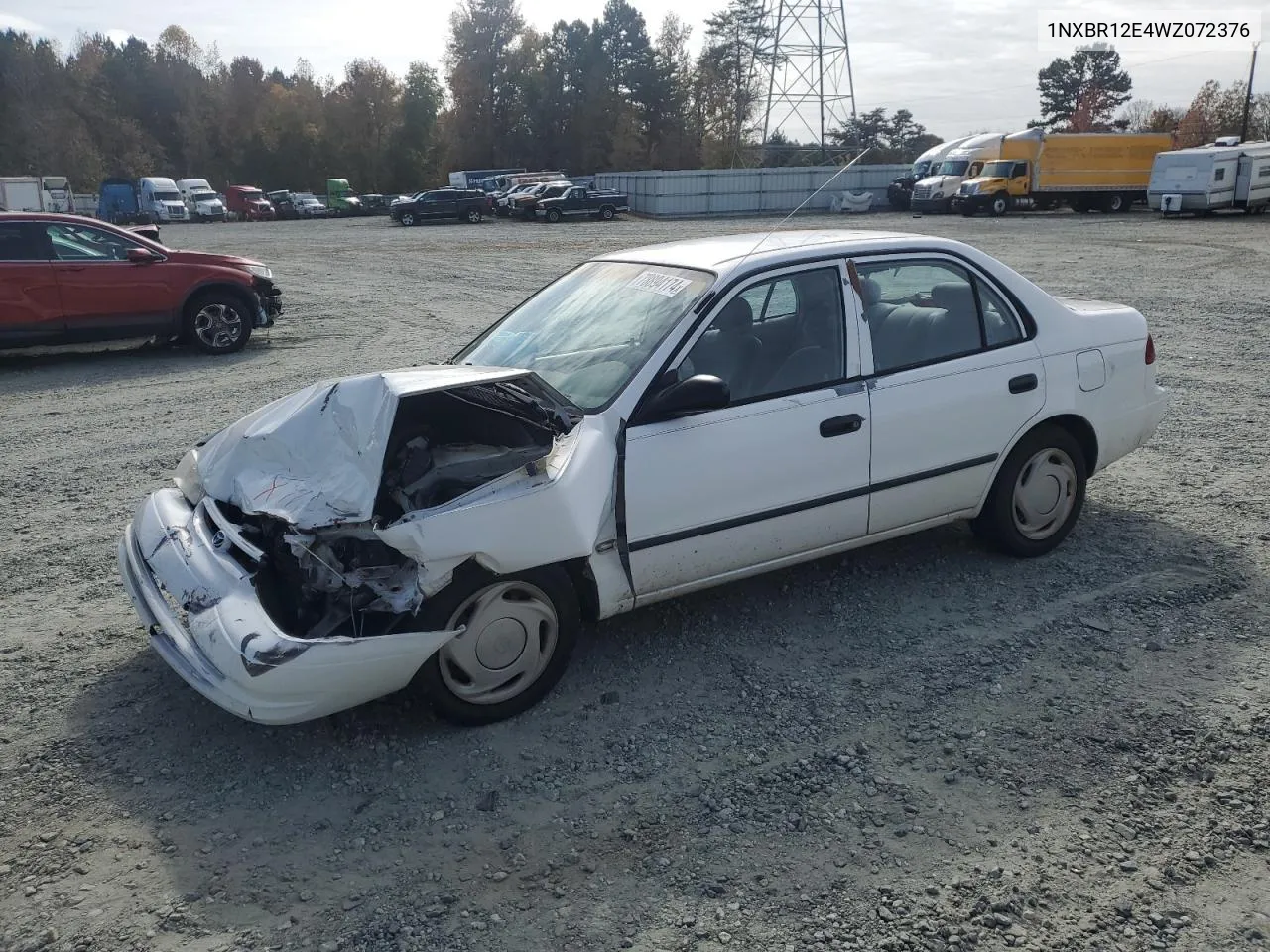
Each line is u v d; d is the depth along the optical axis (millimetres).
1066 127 78812
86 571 5137
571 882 2777
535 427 3734
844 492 4133
